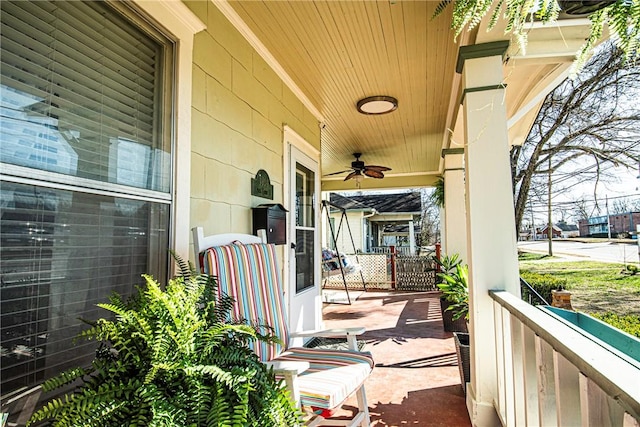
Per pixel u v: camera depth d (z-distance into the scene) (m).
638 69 3.15
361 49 2.87
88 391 0.94
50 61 1.26
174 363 1.00
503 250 2.16
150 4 1.66
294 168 3.59
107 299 1.42
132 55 1.60
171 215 1.76
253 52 2.76
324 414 1.46
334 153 6.60
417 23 2.50
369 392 2.73
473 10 1.07
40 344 1.18
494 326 2.13
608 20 0.82
